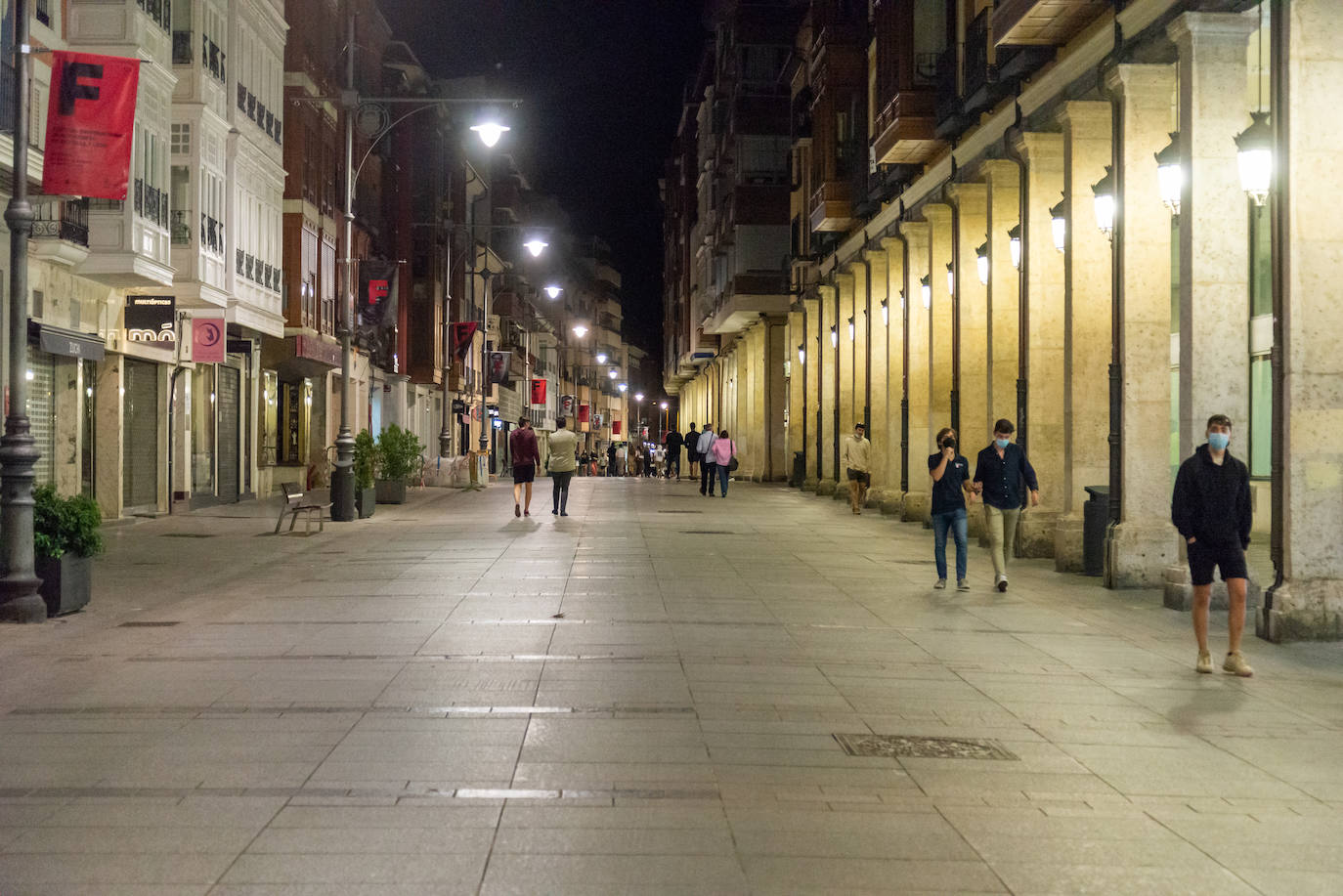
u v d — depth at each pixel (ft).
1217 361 38.86
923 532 70.23
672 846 15.71
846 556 55.16
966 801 18.01
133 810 17.03
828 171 96.07
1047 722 23.32
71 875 14.46
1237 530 28.53
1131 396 44.93
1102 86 46.65
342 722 22.40
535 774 19.01
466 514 82.53
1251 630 34.88
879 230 87.56
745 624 34.78
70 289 64.85
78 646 30.71
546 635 32.48
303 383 116.16
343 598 39.83
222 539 62.23
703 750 20.62
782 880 14.55
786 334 134.62
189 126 77.77
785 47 133.80
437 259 170.40
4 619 34.14
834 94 95.09
